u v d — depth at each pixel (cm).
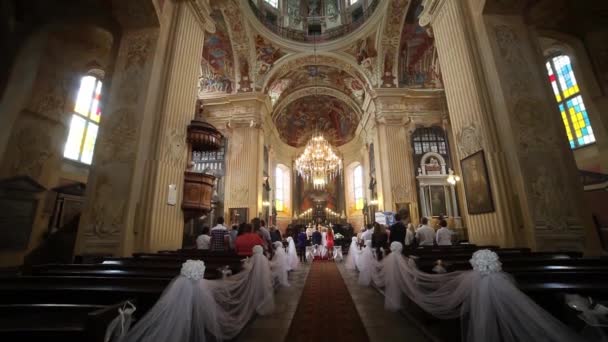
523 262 276
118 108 508
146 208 480
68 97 679
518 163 457
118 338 145
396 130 1337
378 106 1377
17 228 576
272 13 1491
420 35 1323
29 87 590
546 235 426
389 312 352
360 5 1468
